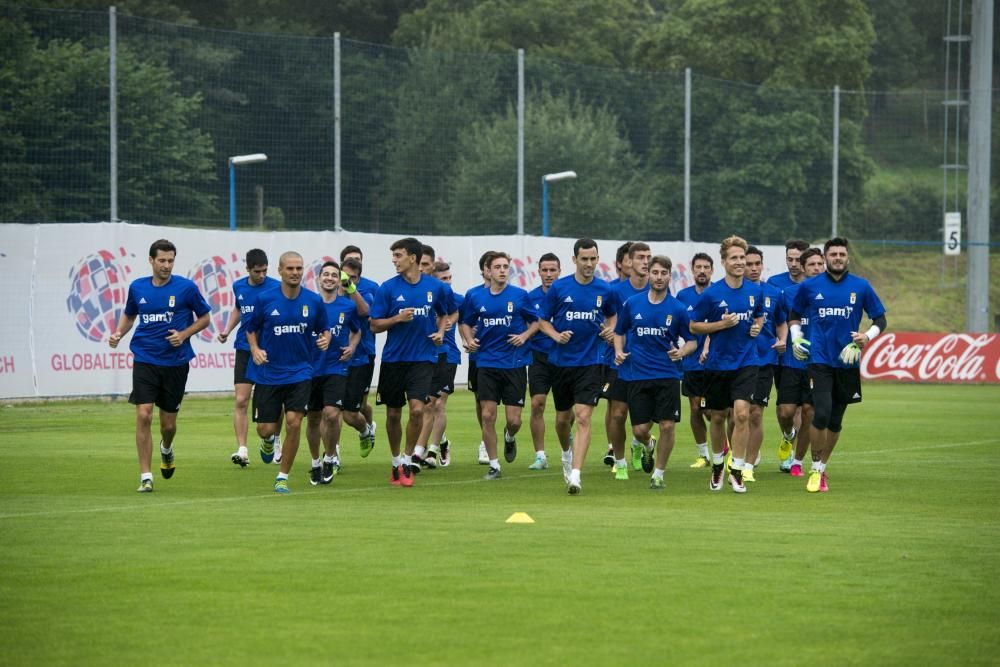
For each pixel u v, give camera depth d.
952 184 175.00
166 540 37.50
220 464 59.31
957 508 45.34
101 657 24.83
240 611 28.52
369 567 33.38
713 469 50.62
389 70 131.12
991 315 184.75
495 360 55.78
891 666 24.30
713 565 33.78
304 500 46.94
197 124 126.00
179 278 49.84
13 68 116.31
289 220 125.12
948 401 107.06
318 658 24.72
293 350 48.75
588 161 140.25
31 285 93.31
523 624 27.34
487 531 39.31
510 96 140.25
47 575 32.34
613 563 34.00
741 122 143.12
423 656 24.84
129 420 82.44
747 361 49.47
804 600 29.67
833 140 143.88
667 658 24.72
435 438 59.19
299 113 125.56
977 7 137.50
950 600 29.72
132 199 120.62
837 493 49.69
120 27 180.75
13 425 78.94
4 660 24.62
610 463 60.12
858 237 168.00
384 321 51.19
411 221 130.62
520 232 119.88
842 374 50.16
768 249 129.38
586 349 49.81
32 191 116.06
